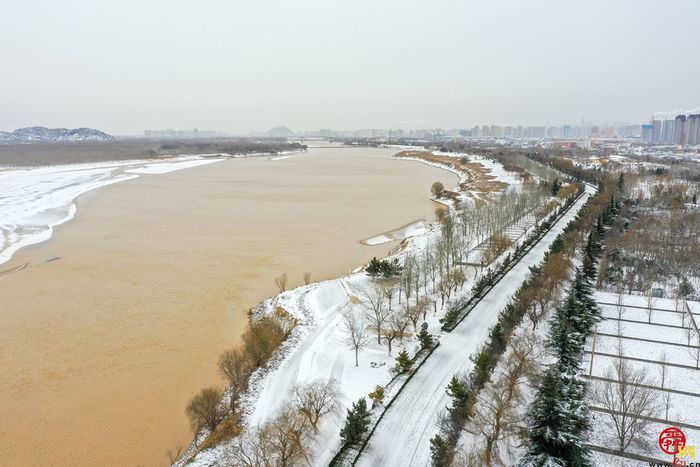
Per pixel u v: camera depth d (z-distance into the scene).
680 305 91.31
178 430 65.50
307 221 179.75
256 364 77.12
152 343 87.75
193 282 116.62
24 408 69.69
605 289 104.06
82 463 59.59
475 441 57.28
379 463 55.22
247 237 157.00
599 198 173.00
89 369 79.50
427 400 66.19
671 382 66.25
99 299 106.62
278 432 55.66
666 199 185.38
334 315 94.50
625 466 51.66
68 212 193.75
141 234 160.12
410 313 88.12
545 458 48.94
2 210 194.62
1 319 96.88
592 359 70.19
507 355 75.00
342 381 71.31
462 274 105.94
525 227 159.50
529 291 89.75
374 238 157.50
